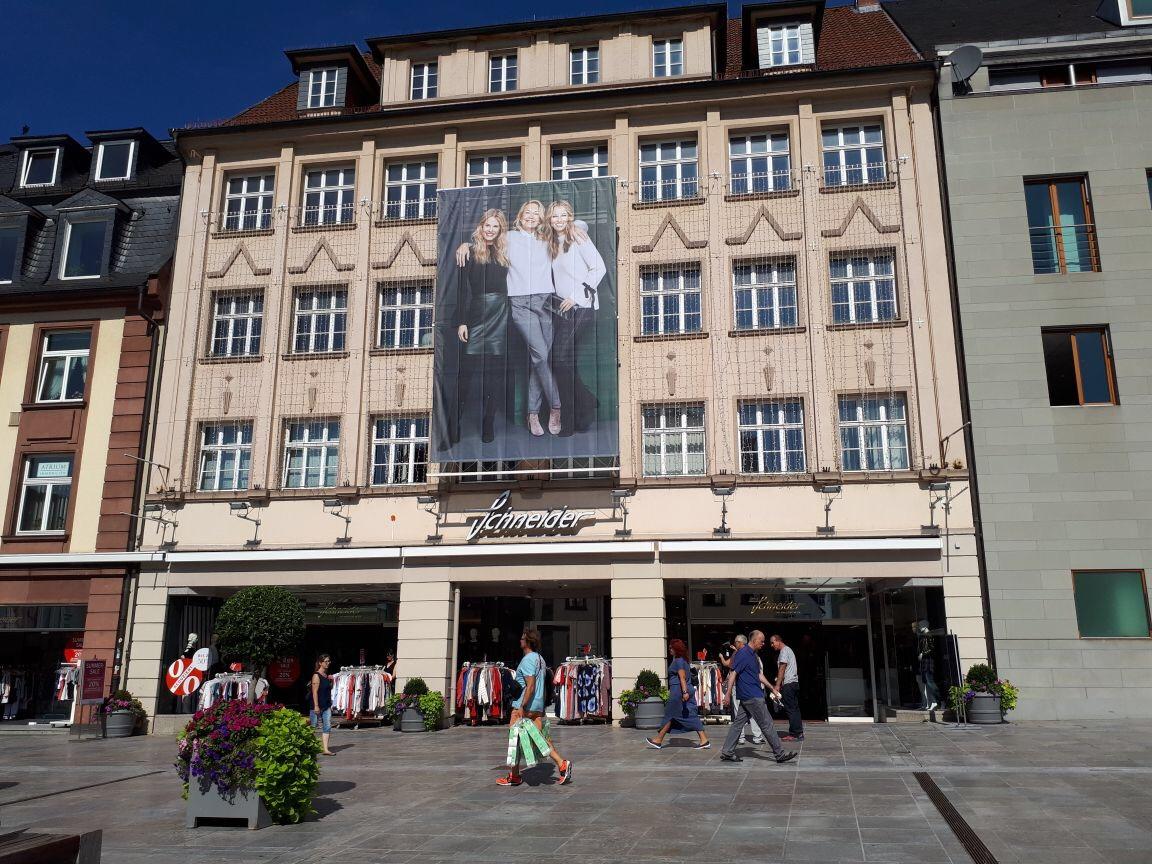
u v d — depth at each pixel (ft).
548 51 77.20
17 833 15.78
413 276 72.79
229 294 75.00
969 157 67.21
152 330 74.59
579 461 67.36
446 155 74.59
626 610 63.57
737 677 40.52
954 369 64.18
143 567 69.36
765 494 64.18
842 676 64.39
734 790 33.19
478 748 50.19
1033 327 63.67
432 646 65.31
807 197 69.00
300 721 30.86
